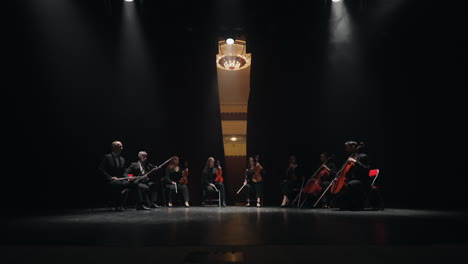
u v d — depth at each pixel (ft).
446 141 22.80
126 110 26.78
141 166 21.59
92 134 26.17
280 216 13.78
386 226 9.48
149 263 4.73
